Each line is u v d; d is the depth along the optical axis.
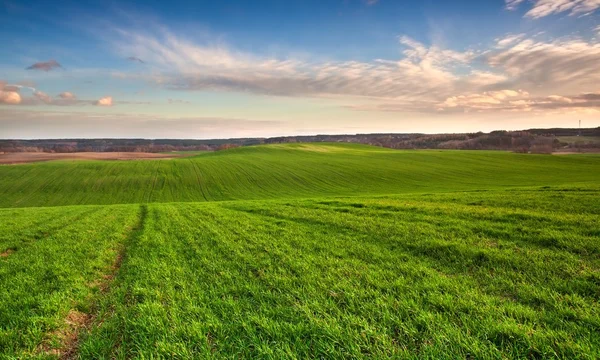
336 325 5.41
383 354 4.56
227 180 78.44
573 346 4.49
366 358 4.52
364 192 65.44
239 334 5.44
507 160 103.81
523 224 13.41
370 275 8.20
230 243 13.23
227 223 19.33
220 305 6.68
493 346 4.55
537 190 29.53
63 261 11.19
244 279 8.48
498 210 17.38
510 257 9.00
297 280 8.12
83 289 8.23
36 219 24.09
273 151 133.38
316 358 4.61
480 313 5.75
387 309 6.01
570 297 6.24
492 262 8.91
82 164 94.44
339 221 17.27
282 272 8.88
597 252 9.09
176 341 5.28
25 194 68.50
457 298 6.49
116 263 11.37
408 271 8.51
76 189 71.75
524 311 5.69
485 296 6.50
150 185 75.06
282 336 5.25
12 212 30.67
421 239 11.84
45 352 5.29
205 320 6.04
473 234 12.34
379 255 10.28
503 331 4.99
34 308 7.04
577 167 89.56
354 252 10.86
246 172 85.50
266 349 4.82
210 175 82.75
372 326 5.34
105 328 5.94
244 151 137.88
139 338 5.50
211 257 11.08
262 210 25.44
